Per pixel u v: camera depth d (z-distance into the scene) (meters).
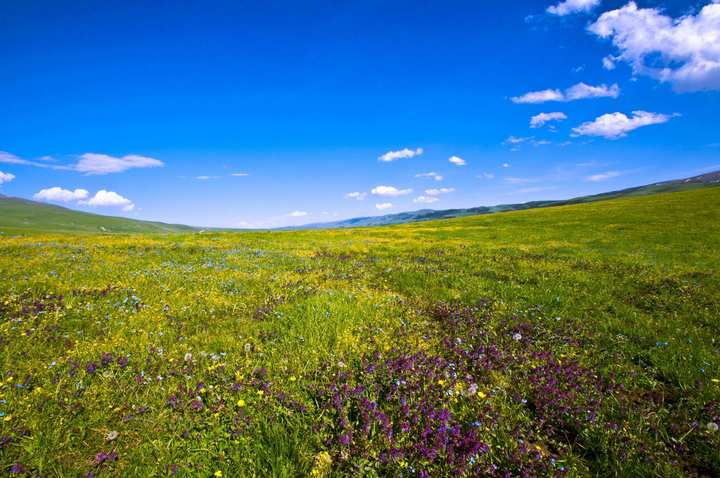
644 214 52.88
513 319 9.04
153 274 12.97
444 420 4.44
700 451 4.27
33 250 18.94
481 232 44.47
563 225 47.09
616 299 11.23
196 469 3.74
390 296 10.88
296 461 3.90
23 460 3.67
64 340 6.62
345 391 4.95
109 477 3.57
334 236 43.41
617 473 3.91
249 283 12.16
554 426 4.80
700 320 9.14
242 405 4.66
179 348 6.51
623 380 5.94
